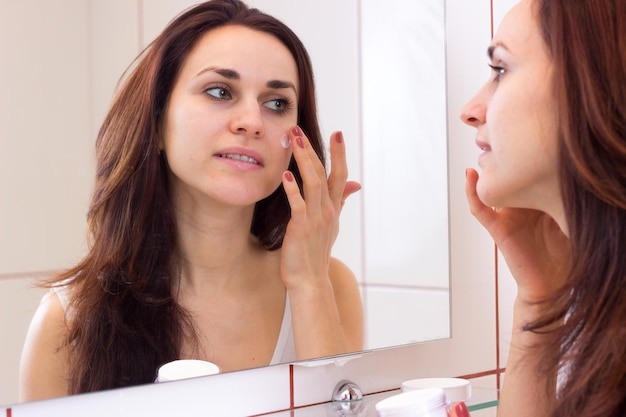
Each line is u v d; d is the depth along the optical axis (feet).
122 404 2.16
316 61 2.47
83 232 2.02
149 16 2.11
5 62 1.90
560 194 2.22
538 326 2.17
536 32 2.19
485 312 3.14
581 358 2.02
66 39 1.98
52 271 1.98
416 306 2.80
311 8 2.45
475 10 3.11
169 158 2.16
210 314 2.26
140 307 2.13
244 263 2.32
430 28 2.86
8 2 1.90
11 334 1.92
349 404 2.60
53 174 1.97
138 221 2.11
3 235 1.90
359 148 2.61
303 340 2.46
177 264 2.19
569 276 2.10
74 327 2.02
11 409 1.97
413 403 2.13
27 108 1.93
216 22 2.22
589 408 1.96
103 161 2.05
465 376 3.07
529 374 2.46
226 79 2.24
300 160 2.43
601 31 2.00
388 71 2.71
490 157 2.31
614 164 1.97
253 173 2.31
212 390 2.34
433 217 2.86
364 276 2.64
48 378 1.98
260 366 2.37
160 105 2.13
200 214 2.22
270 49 2.33
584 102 1.99
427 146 2.84
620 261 1.99
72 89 1.99
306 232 2.46
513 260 2.56
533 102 2.15
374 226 2.66
